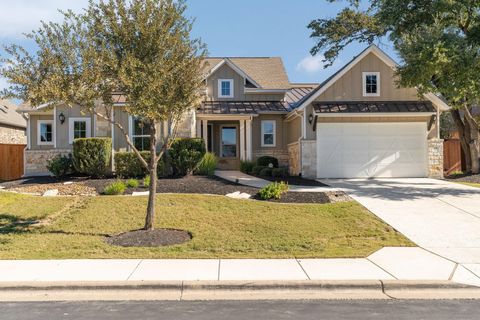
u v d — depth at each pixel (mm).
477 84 15133
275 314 5500
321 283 6520
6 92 8688
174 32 9453
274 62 27688
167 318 5379
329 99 19031
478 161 20109
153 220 10086
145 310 5695
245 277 6789
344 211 11453
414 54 15672
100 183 15633
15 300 6180
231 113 21688
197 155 17219
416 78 15477
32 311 5684
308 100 18859
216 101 23875
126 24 9055
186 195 13258
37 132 23531
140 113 8992
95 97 9062
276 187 13148
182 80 9500
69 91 8742
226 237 9461
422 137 19047
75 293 6461
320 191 14211
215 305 5883
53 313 5598
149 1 9094
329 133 18938
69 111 20594
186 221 10766
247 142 21891
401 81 16469
